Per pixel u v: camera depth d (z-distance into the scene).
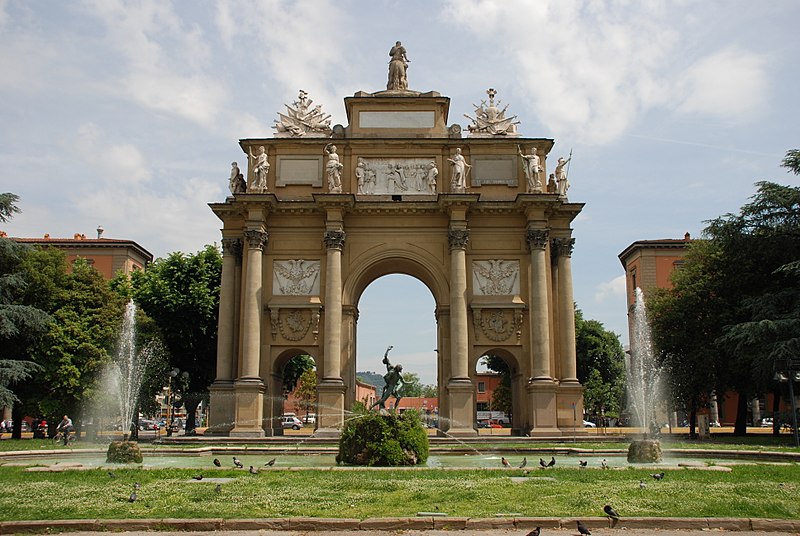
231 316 52.44
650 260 94.75
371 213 52.97
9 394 47.78
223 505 17.09
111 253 96.44
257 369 50.19
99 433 61.88
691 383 57.16
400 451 28.89
